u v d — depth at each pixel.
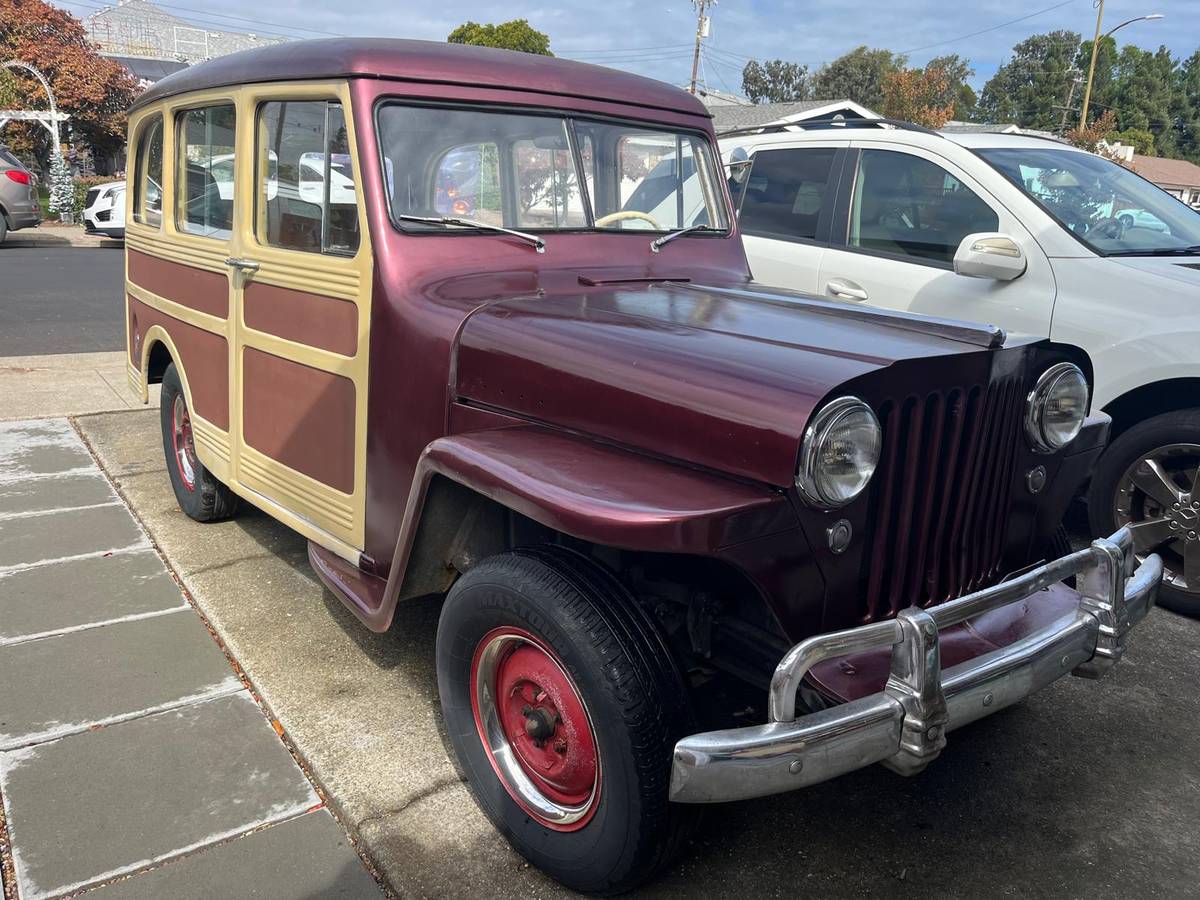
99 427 5.89
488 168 2.89
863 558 2.12
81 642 3.26
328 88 2.77
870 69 58.47
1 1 27.42
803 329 2.31
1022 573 2.59
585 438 2.21
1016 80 74.12
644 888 2.23
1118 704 3.14
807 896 2.22
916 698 1.84
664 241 3.28
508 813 2.28
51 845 2.26
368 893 2.16
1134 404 3.96
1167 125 74.81
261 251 3.15
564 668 2.04
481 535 2.58
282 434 3.20
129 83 29.97
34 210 17.48
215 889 2.15
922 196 4.63
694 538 1.78
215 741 2.72
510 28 38.50
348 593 2.84
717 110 27.08
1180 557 3.82
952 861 2.36
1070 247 4.08
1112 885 2.29
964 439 2.26
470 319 2.47
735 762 1.74
